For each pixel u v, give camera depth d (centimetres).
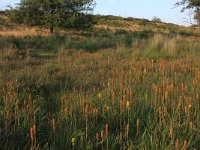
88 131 435
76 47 1959
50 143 418
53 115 491
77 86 731
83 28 3409
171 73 891
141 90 632
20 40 2181
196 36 3759
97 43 2089
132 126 462
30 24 3378
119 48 1625
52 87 725
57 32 3306
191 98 548
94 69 1042
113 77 809
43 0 3309
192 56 1405
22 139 417
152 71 926
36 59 1337
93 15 3606
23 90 651
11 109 503
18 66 1091
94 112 481
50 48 1934
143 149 392
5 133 416
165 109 480
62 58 1368
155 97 538
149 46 1583
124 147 399
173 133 422
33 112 486
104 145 414
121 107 488
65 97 573
